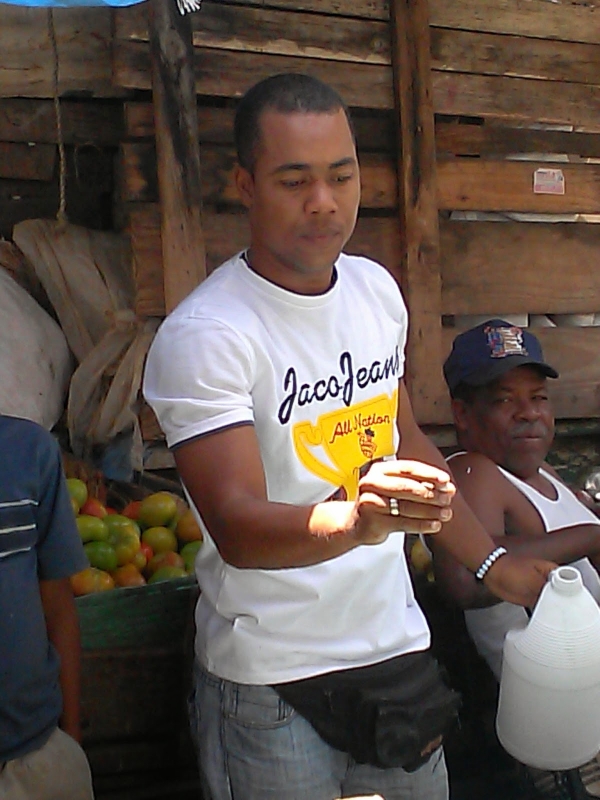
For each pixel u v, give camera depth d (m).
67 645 1.83
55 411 3.46
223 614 1.68
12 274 3.59
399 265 3.89
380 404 1.75
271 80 1.56
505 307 4.11
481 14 3.95
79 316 3.56
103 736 2.19
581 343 4.28
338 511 1.32
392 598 1.72
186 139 3.44
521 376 2.36
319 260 1.56
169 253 3.43
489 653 2.34
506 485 2.35
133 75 3.42
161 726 2.24
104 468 3.49
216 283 1.61
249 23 3.55
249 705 1.65
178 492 3.50
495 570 1.92
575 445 4.41
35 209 3.99
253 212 1.59
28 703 1.65
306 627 1.63
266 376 1.56
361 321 1.71
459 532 1.93
